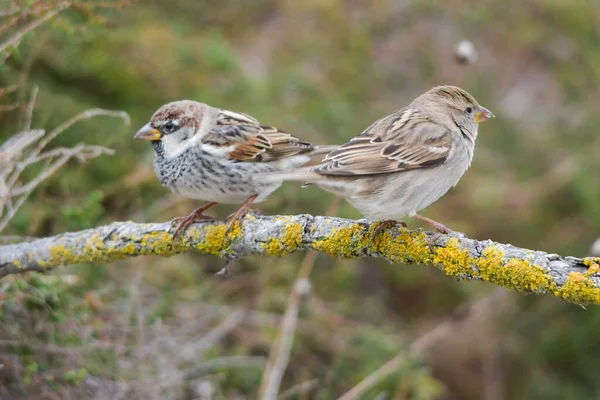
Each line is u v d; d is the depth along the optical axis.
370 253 7.36
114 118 11.80
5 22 8.82
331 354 12.15
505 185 14.23
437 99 8.62
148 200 12.17
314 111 13.56
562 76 15.26
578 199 14.09
